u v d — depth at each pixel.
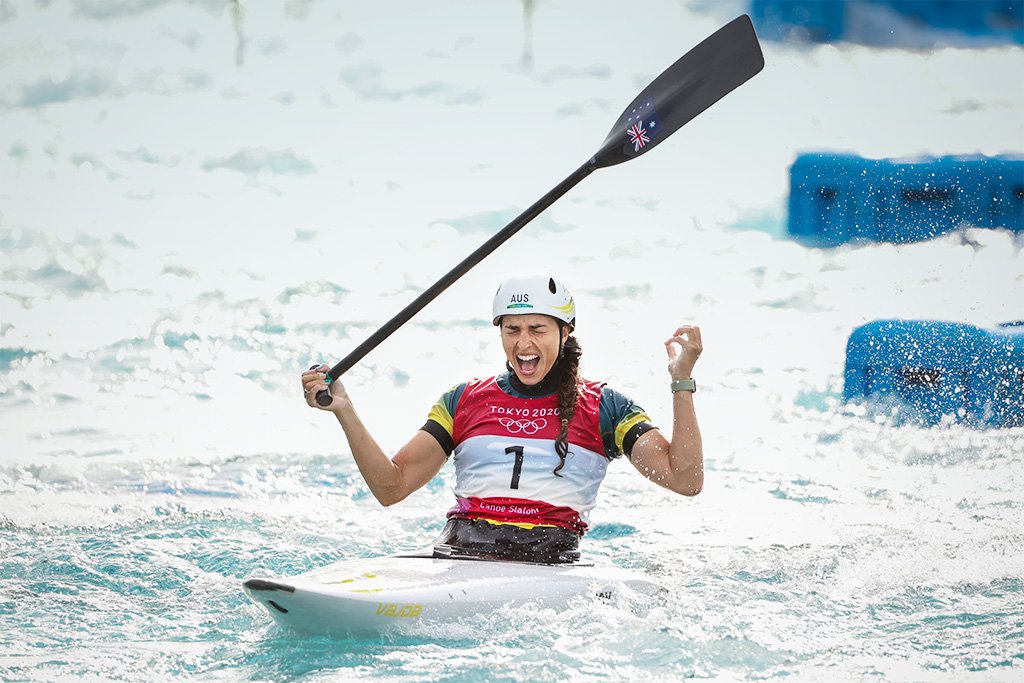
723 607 15.62
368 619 13.98
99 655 13.80
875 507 21.98
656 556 18.75
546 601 14.90
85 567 17.70
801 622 14.99
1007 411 29.89
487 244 16.97
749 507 22.12
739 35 18.09
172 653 13.86
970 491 23.05
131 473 25.06
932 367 33.25
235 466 25.59
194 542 19.34
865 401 31.25
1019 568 17.56
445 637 14.23
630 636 14.22
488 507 16.08
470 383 16.75
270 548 19.06
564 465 16.00
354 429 15.80
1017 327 36.06
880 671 13.16
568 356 16.27
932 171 48.12
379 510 22.08
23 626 14.96
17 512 21.61
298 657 13.59
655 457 15.75
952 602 15.88
